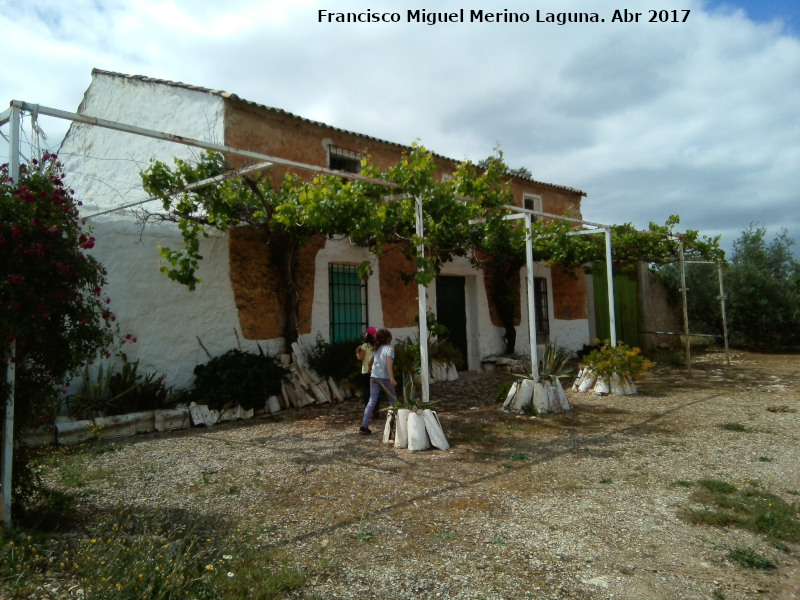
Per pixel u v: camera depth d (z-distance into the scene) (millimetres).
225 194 8297
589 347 15852
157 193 7543
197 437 7031
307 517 4367
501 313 13828
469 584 3357
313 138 10656
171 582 3020
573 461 5875
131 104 10844
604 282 16906
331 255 10453
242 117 9547
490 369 13000
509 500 4746
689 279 18656
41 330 3527
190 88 9789
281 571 3441
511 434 7062
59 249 3596
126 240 8133
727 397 9492
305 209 7789
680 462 5812
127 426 7133
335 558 3666
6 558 3188
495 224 8172
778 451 6168
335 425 7715
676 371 12984
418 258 6727
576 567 3586
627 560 3689
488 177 7867
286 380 9055
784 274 18297
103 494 4855
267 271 9531
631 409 8578
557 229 12219
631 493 4922
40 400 3805
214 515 4391
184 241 8094
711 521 4270
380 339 7289
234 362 8336
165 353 8344
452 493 4910
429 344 11328
